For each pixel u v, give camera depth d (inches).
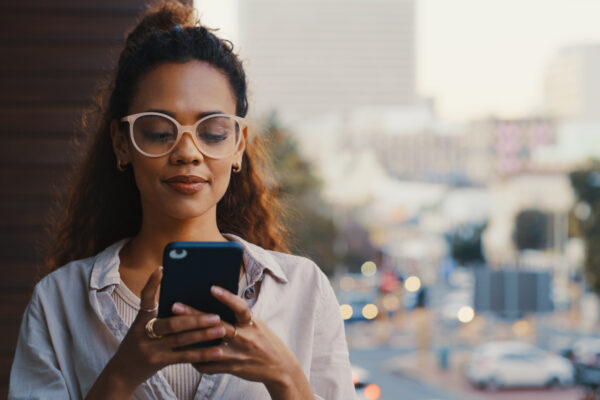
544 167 2487.7
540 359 769.6
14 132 117.9
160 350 36.4
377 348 1211.2
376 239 2800.2
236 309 36.6
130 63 43.9
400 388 788.6
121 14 119.9
